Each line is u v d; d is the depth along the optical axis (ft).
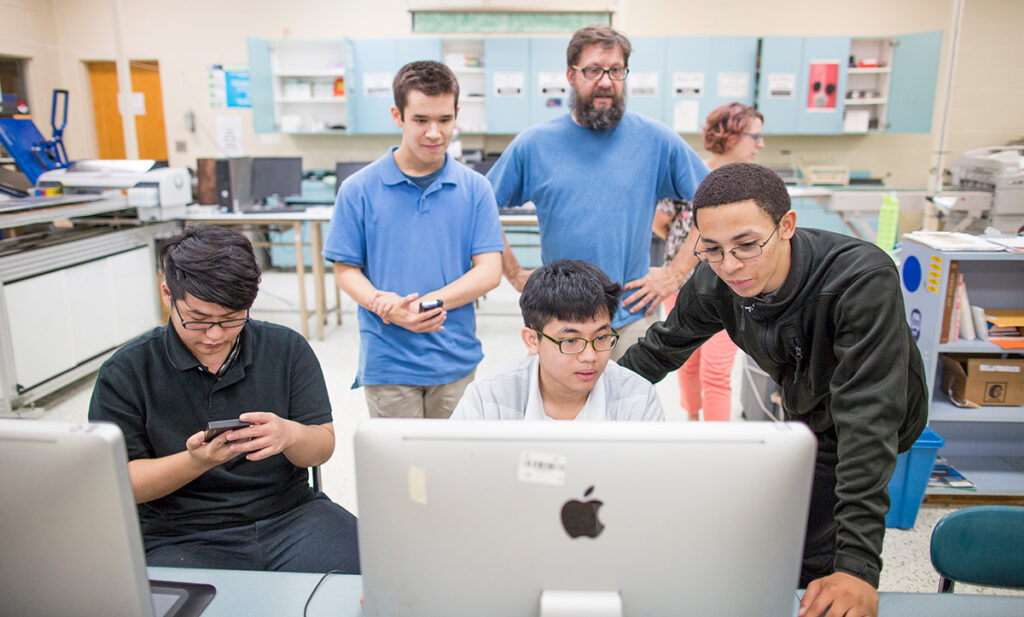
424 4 19.19
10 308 10.35
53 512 2.49
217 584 3.53
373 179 6.00
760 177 3.23
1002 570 4.06
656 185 6.77
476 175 6.35
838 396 3.40
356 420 10.53
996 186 9.30
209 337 3.92
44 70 21.80
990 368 7.86
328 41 20.81
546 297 3.66
